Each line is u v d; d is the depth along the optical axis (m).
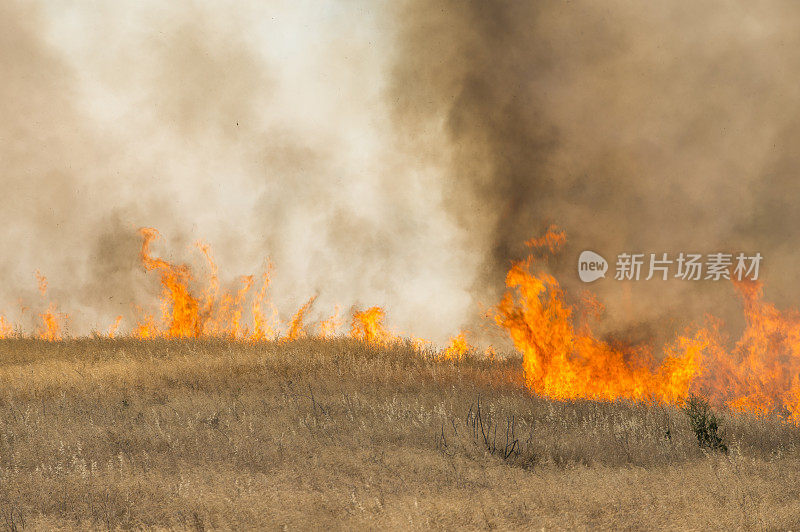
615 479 24.25
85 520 20.42
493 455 27.91
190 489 22.78
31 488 23.19
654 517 20.73
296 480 24.22
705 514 20.98
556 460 27.94
